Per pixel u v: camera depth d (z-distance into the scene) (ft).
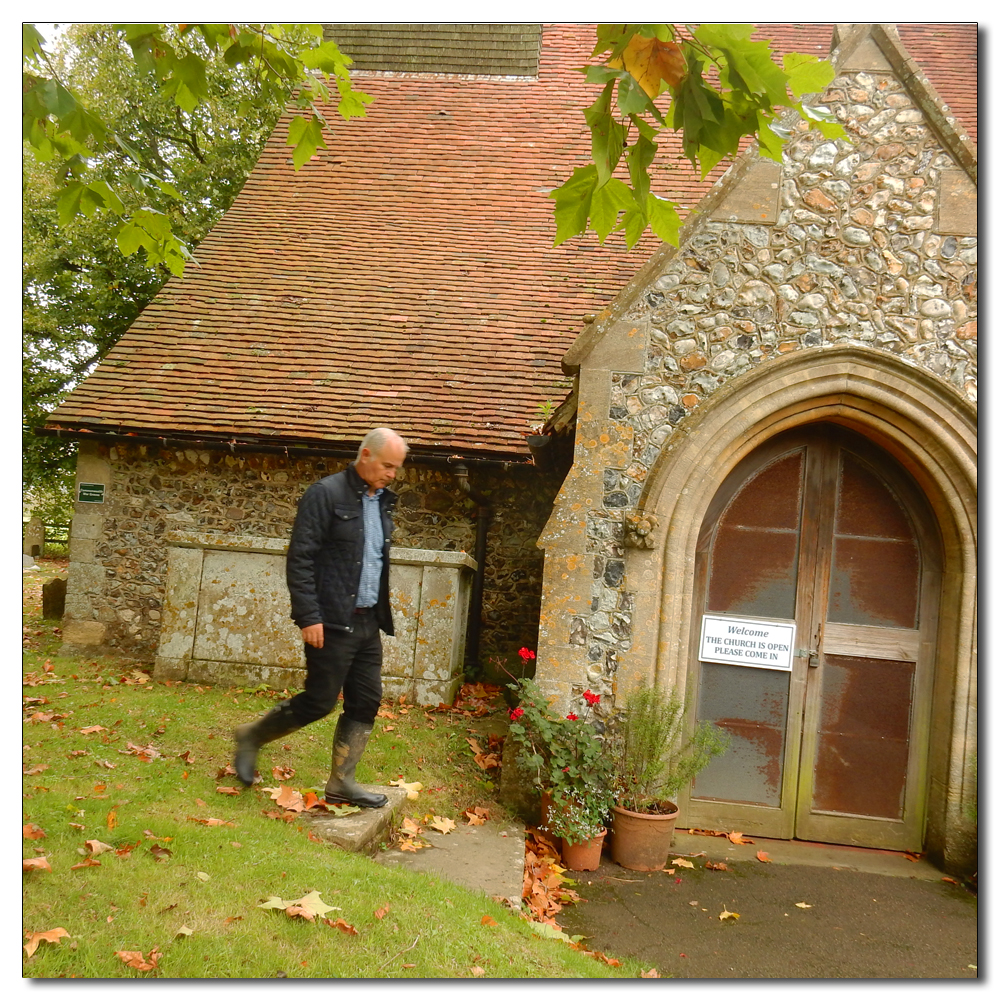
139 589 26.71
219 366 27.04
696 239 16.74
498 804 16.40
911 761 17.12
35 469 48.85
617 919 13.21
